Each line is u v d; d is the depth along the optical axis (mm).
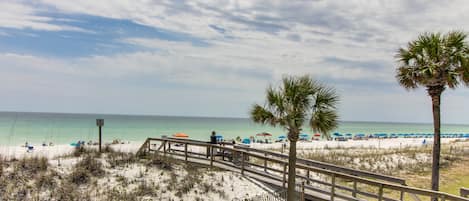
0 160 12320
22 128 66312
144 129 75500
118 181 11812
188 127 93438
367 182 9852
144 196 10805
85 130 64188
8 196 9656
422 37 10461
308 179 11961
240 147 15539
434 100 10477
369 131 109000
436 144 10461
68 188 10656
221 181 12664
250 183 12781
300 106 7836
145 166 13625
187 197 11086
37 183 10641
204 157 16328
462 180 16188
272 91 8094
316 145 37688
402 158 20781
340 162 19609
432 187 10523
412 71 10633
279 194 11172
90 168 12422
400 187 9148
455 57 9852
